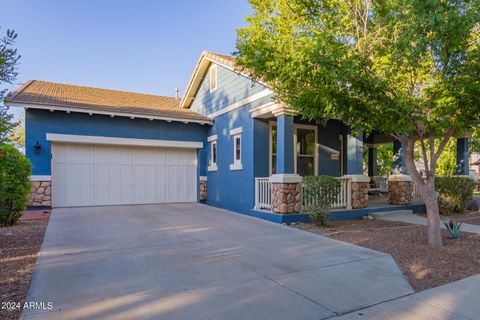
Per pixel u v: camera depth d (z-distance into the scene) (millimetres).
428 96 5488
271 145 10703
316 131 11586
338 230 7676
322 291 3879
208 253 5473
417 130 6121
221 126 12414
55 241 6109
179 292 3750
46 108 10273
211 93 13320
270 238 6672
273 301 3564
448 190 10539
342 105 5523
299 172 11156
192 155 13555
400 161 11523
